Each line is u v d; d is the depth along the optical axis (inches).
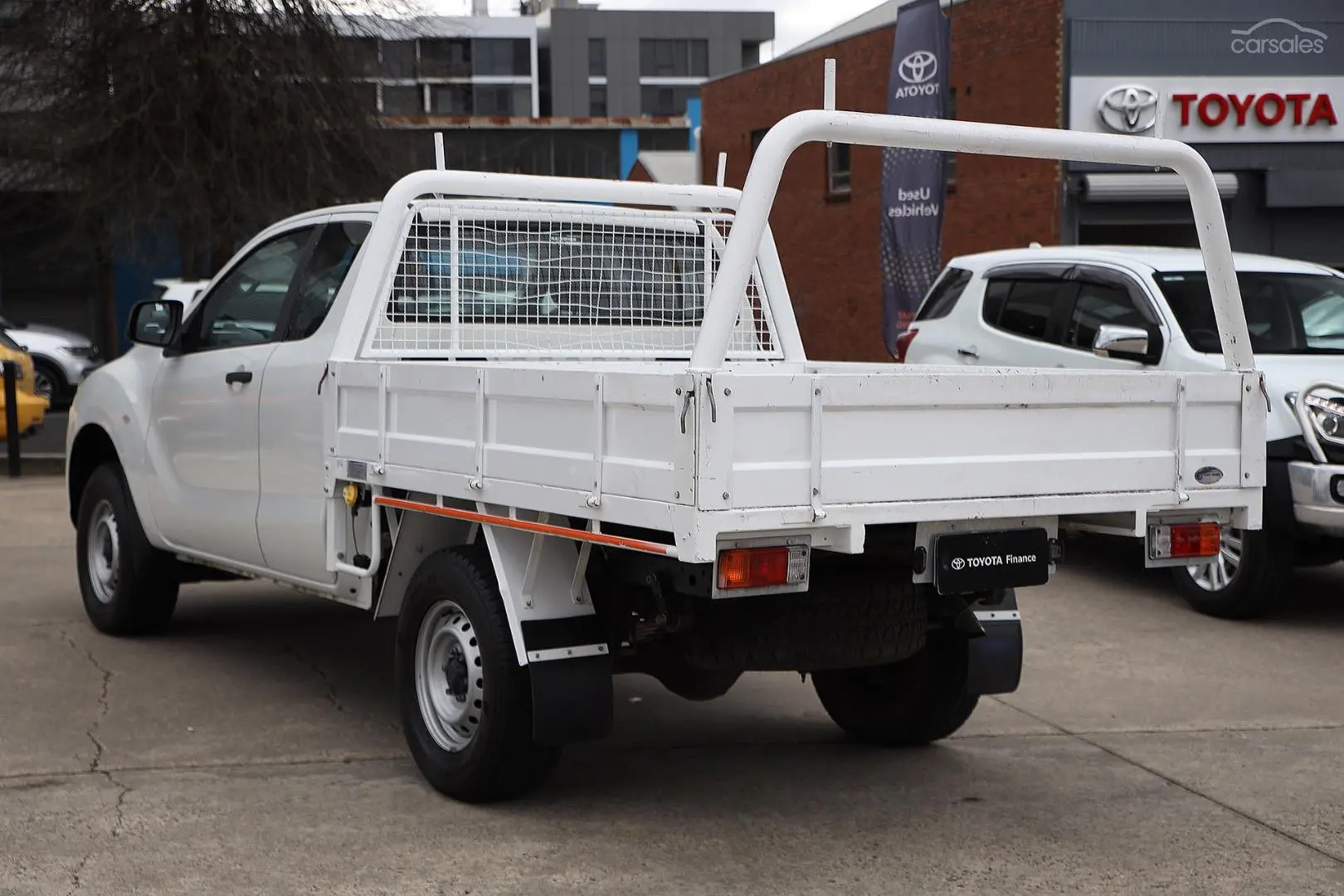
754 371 258.8
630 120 2474.2
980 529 178.7
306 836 186.5
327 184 945.5
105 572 309.7
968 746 234.8
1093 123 810.2
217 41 907.4
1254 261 380.2
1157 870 178.7
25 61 919.7
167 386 284.0
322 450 232.2
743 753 229.3
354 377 221.5
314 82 936.9
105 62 917.8
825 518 162.9
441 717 204.2
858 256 1013.2
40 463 615.8
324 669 280.1
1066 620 333.4
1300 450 315.6
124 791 204.2
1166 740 238.5
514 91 4128.9
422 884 170.6
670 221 265.4
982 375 183.9
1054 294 397.1
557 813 197.5
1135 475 186.7
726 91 1166.3
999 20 847.7
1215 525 195.6
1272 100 808.9
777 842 187.0
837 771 219.8
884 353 986.7
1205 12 808.9
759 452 159.2
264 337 259.0
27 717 243.1
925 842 187.9
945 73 669.9
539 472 179.0
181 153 912.9
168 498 282.5
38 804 198.4
